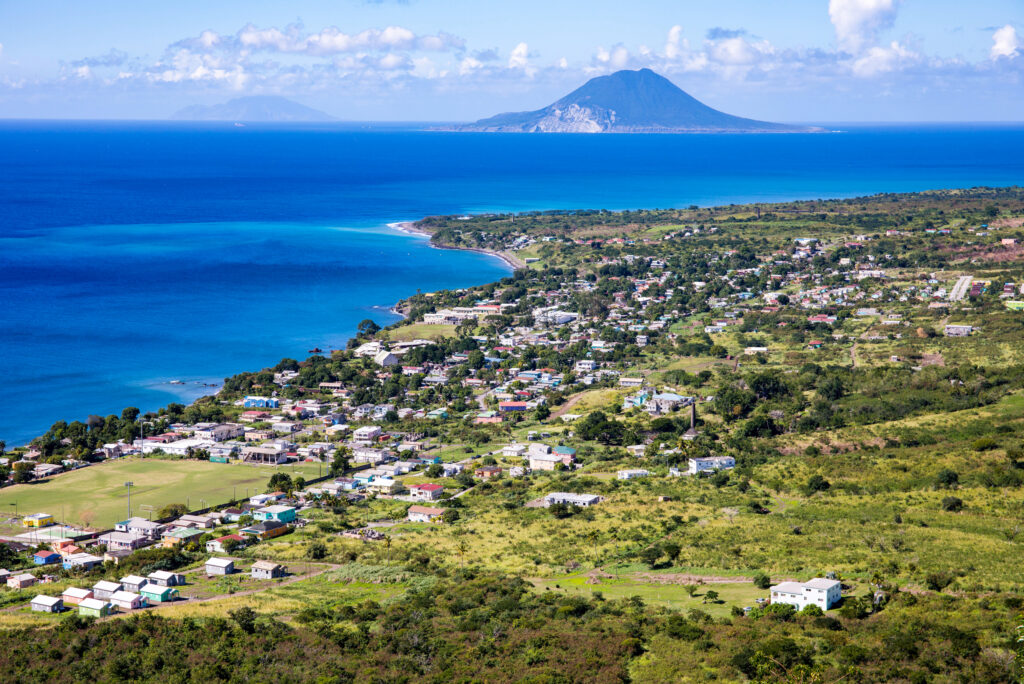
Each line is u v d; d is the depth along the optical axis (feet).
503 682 391.65
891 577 486.79
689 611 456.45
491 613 465.06
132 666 420.77
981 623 410.52
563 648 419.13
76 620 468.75
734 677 382.42
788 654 390.21
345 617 472.44
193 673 412.98
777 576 501.15
